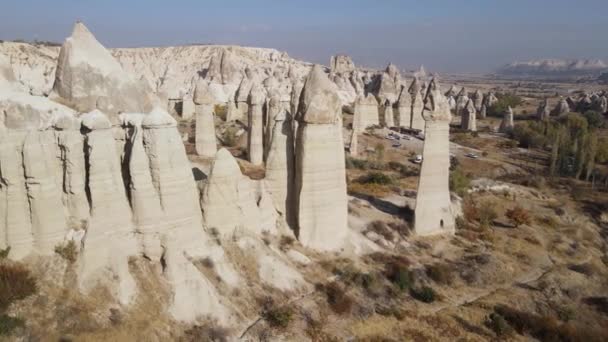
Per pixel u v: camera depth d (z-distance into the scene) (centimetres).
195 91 5256
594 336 3092
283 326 2616
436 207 4172
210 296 2555
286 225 3422
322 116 3194
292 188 3425
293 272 3023
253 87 5550
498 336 2941
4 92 2353
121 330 2212
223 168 2938
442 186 4175
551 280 3753
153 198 2572
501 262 3897
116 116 2988
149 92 3797
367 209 4412
